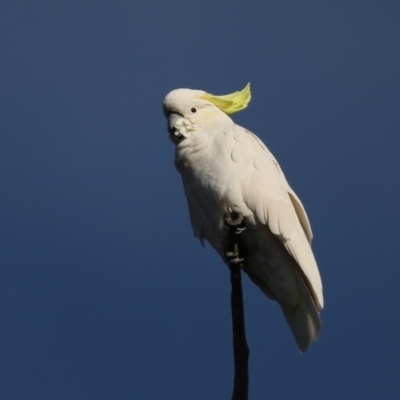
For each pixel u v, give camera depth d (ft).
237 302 29.78
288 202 34.22
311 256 33.42
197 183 34.96
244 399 28.84
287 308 34.73
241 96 37.78
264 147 35.94
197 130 36.40
